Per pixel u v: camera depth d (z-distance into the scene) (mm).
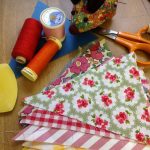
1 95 631
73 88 623
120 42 688
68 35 707
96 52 676
